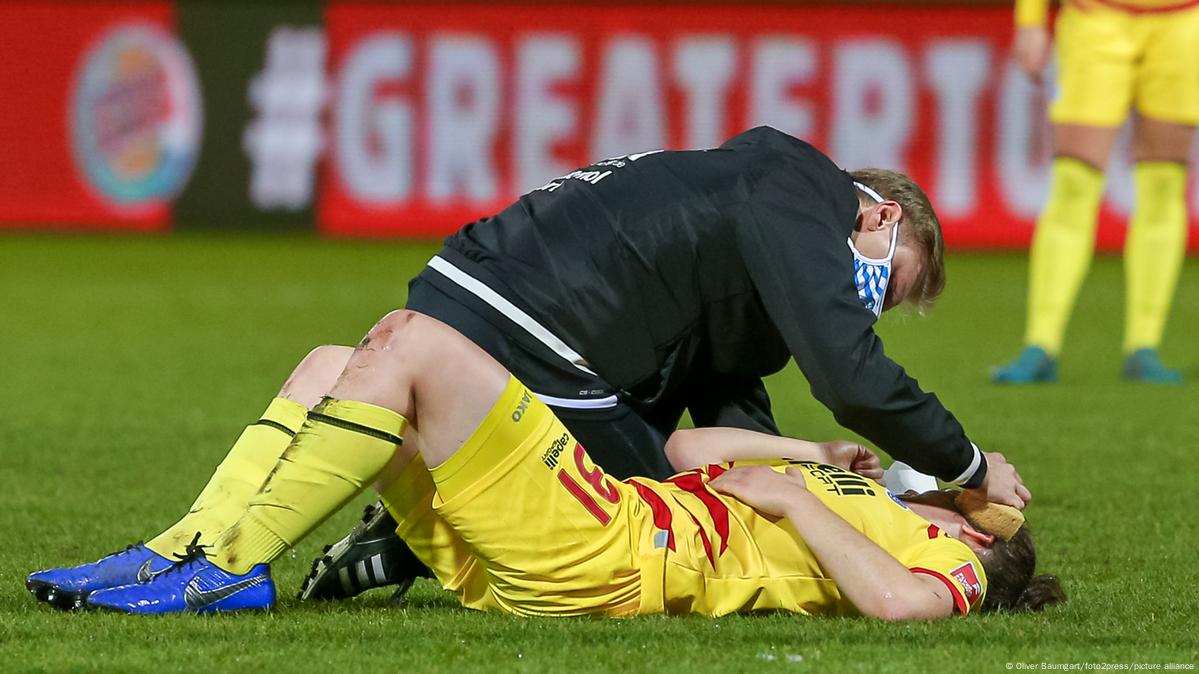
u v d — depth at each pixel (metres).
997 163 52.66
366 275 47.00
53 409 24.52
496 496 11.02
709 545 11.48
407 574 12.17
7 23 55.69
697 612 11.48
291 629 10.80
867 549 11.18
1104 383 28.31
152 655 10.06
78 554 14.29
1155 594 12.86
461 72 54.38
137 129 56.03
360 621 11.15
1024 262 51.47
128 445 21.27
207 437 22.06
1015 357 32.31
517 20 53.97
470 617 11.36
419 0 54.28
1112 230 52.72
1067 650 10.51
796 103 53.22
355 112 55.12
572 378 11.89
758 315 12.12
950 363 31.27
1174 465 20.12
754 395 13.33
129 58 55.72
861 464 12.69
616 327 11.80
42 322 36.81
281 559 14.14
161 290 43.47
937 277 12.75
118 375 28.62
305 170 55.62
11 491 17.72
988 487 11.90
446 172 54.94
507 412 10.95
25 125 56.16
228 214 56.22
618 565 11.21
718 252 11.77
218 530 11.39
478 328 11.70
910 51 52.56
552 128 54.19
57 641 10.36
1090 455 20.81
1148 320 29.08
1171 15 27.77
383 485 11.57
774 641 10.56
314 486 11.09
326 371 11.95
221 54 55.41
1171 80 28.00
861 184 12.39
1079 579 13.56
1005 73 52.28
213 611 11.18
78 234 56.84
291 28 55.00
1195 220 52.19
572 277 11.70
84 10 55.53
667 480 12.00
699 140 53.66
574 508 11.11
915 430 11.50
